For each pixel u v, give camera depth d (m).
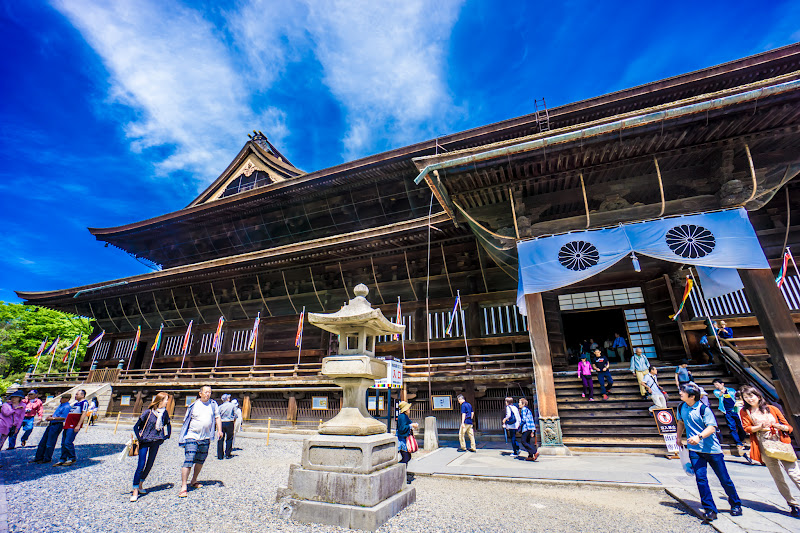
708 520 5.19
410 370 18.06
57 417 10.75
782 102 9.83
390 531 5.05
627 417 11.70
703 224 11.35
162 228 32.56
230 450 11.73
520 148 11.32
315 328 22.52
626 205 13.12
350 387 6.77
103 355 29.70
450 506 6.20
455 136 21.70
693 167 12.64
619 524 5.28
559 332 16.95
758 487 6.79
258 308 24.94
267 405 19.58
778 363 9.82
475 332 18.28
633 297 17.52
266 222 29.75
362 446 5.79
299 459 11.45
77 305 31.69
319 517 5.44
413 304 19.92
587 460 9.88
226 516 5.70
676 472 8.13
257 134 33.94
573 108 19.23
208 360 24.70
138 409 22.69
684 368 12.00
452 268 20.27
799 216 14.90
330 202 27.47
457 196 13.91
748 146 11.46
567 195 13.69
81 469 9.62
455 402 15.88
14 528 5.15
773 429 5.53
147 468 6.84
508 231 14.02
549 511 5.91
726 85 17.55
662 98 18.39
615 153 11.83
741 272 10.86
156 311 28.78
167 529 5.14
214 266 24.09
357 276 22.55
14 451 12.56
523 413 10.30
